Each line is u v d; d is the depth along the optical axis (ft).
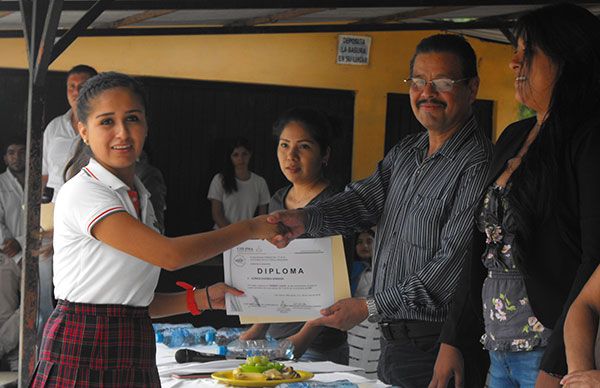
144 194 10.34
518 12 24.81
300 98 33.68
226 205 31.76
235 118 33.01
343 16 26.08
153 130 32.09
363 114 34.27
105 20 25.36
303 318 12.26
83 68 22.57
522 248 9.74
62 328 9.83
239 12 23.50
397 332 12.55
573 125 9.46
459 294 11.19
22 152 27.22
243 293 12.10
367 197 13.42
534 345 9.93
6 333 26.08
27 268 13.76
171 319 28.73
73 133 22.27
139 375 9.91
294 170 15.34
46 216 22.18
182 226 32.53
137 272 9.91
